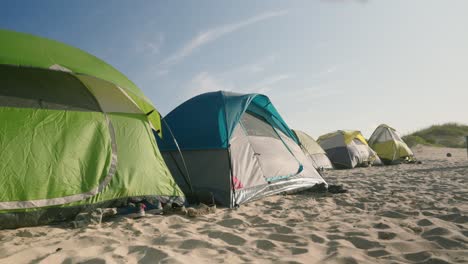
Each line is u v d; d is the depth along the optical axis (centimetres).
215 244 311
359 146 1416
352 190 667
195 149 574
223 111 595
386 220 398
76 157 423
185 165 573
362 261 264
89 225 381
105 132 458
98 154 441
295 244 313
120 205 438
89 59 450
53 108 427
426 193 595
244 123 638
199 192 529
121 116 487
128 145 475
